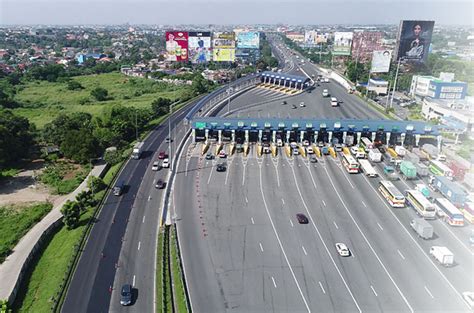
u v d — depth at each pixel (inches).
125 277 2440.9
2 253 2679.6
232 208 3331.7
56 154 4771.2
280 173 4077.3
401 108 6924.2
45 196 3759.8
